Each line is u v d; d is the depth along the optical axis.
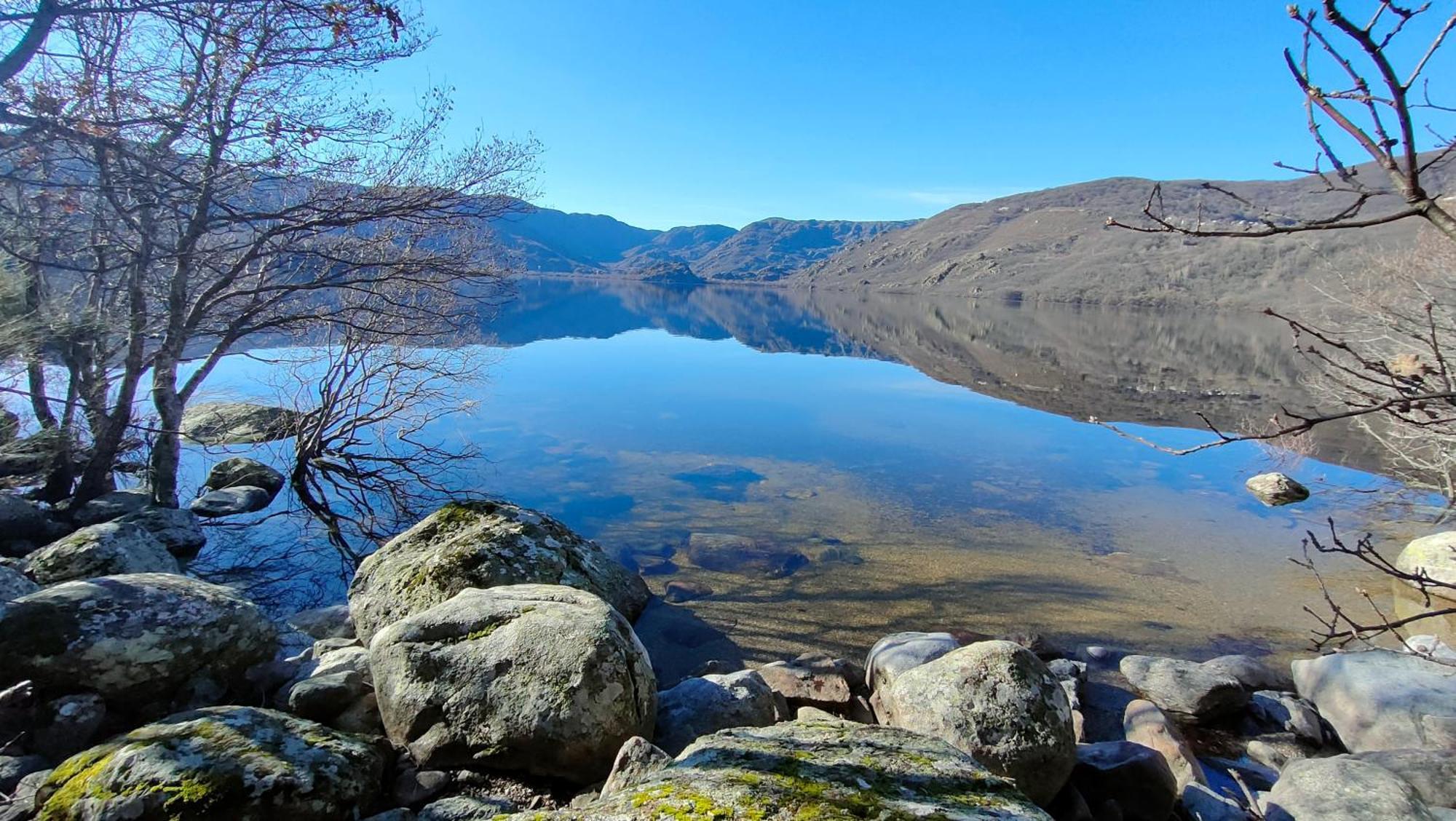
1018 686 4.73
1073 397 23.84
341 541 10.31
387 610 6.24
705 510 11.99
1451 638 7.46
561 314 58.47
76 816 3.06
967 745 4.50
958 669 4.95
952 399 23.52
